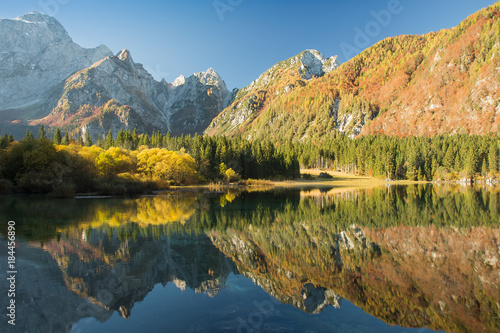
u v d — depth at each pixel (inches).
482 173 4077.3
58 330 281.3
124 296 366.9
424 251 580.7
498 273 460.1
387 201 1556.3
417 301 362.3
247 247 604.7
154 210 1149.7
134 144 4490.7
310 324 302.7
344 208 1251.2
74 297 358.3
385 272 468.8
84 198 1633.9
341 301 362.3
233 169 3624.5
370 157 4670.3
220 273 456.4
